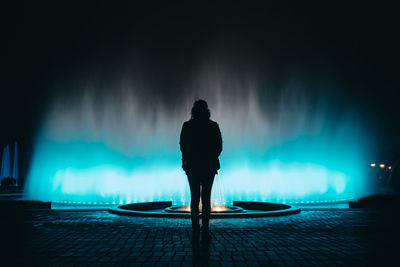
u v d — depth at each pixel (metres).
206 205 3.26
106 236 3.54
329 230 3.98
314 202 11.95
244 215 5.41
